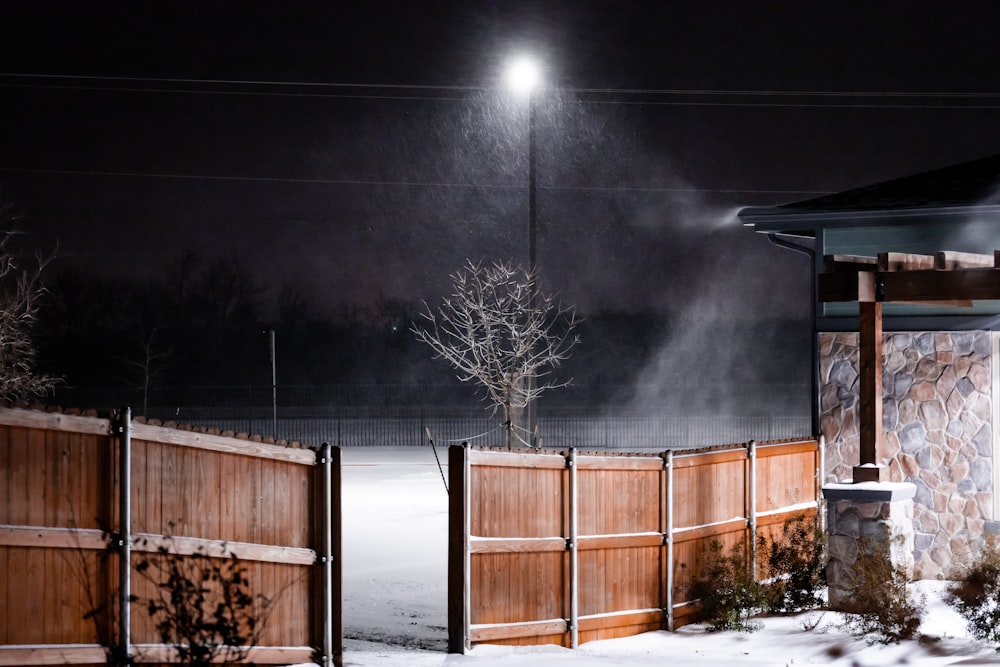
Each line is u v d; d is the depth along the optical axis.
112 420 7.44
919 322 14.98
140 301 68.25
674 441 43.06
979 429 14.62
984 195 14.78
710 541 13.11
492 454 10.50
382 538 18.59
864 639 11.09
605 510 11.73
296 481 8.97
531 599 10.91
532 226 22.62
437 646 10.66
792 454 14.93
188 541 7.93
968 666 9.38
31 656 6.92
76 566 7.23
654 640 11.61
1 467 6.86
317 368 66.75
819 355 15.78
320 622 9.10
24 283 25.50
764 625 12.21
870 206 15.16
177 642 7.84
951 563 14.58
